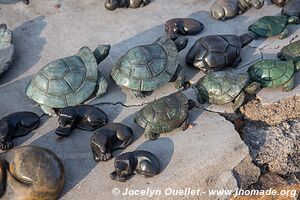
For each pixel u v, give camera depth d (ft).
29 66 4.03
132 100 3.83
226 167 3.50
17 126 3.59
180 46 3.95
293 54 4.00
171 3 4.53
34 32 4.26
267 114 3.80
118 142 3.55
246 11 4.45
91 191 3.39
